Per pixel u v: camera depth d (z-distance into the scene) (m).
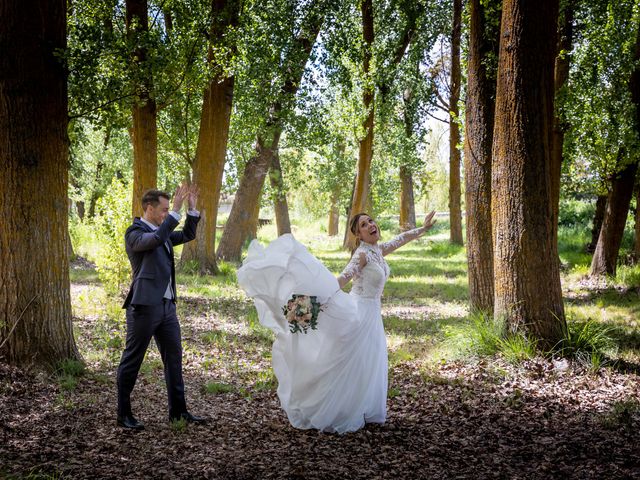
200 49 13.11
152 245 4.56
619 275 14.84
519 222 7.14
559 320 7.09
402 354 7.64
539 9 7.00
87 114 7.24
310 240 36.56
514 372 6.53
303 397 4.83
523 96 7.09
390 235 36.56
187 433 4.57
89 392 5.54
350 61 19.05
